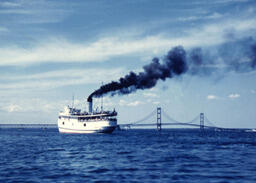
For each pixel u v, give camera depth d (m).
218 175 42.88
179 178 40.75
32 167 51.22
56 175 43.47
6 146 98.38
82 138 150.25
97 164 54.62
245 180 39.31
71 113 199.25
